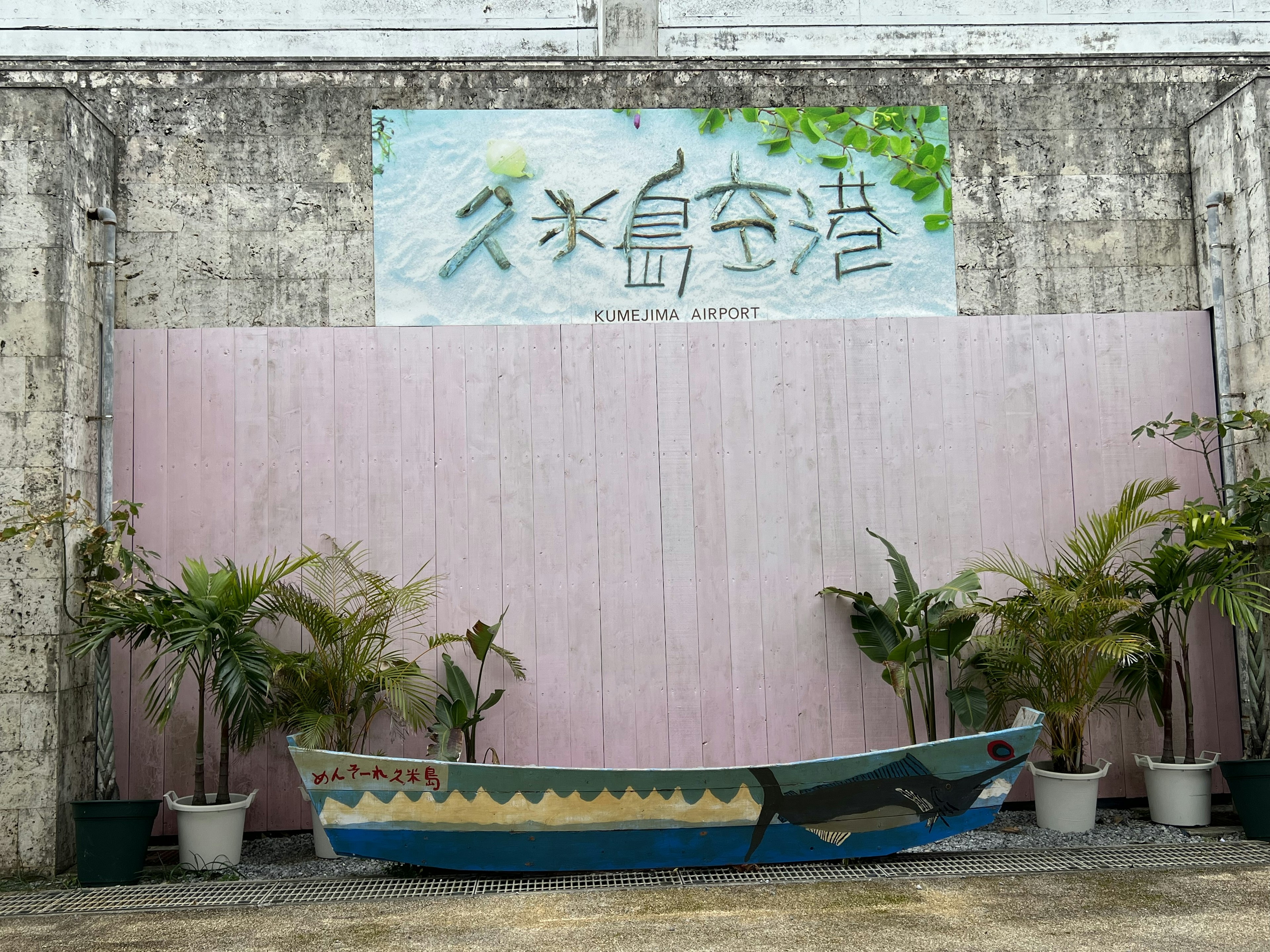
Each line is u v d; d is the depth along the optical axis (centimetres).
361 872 524
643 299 662
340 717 558
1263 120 614
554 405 634
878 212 676
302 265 650
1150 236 679
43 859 525
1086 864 502
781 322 646
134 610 520
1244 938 391
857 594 604
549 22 932
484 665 615
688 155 673
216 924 435
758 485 635
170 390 618
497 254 659
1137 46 959
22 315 558
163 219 643
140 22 911
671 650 622
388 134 662
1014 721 623
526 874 507
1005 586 636
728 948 389
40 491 550
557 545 625
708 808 502
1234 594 561
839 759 507
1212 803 631
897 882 477
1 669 535
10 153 565
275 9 918
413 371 630
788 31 948
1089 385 652
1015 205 678
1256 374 620
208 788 598
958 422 645
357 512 620
